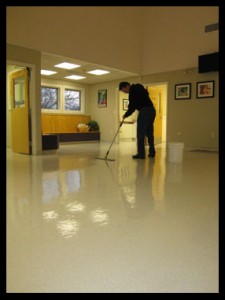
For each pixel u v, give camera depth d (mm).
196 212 1822
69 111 9156
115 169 3562
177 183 2721
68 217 1724
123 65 7219
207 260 1187
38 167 3744
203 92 6566
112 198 2162
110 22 6734
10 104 6148
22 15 4922
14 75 5684
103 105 9273
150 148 4852
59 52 5586
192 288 989
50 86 8539
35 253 1247
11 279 1043
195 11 6578
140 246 1318
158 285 1006
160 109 9094
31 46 5098
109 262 1167
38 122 5328
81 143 8609
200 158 4836
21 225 1589
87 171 3412
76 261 1176
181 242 1363
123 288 989
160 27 7270
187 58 6809
